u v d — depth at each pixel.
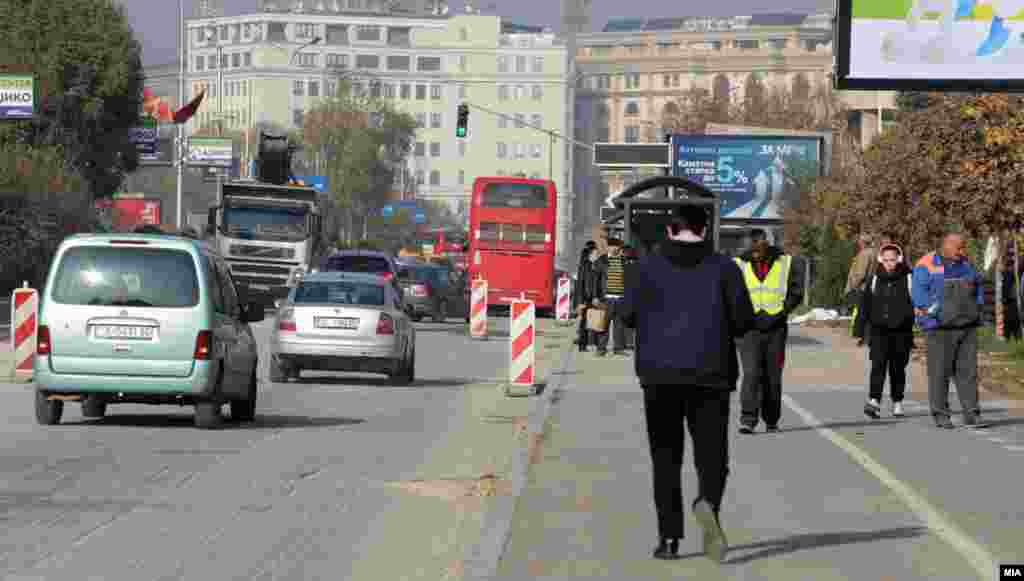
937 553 16.06
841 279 86.81
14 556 15.70
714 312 15.44
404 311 42.91
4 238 77.19
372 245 133.25
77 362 27.61
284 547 16.47
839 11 44.50
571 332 72.94
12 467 22.42
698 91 166.50
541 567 15.20
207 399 28.08
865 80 44.62
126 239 27.94
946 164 56.25
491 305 91.62
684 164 105.38
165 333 27.62
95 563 15.38
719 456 15.44
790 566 15.27
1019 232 53.06
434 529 17.80
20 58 103.62
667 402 15.54
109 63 105.75
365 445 26.53
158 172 189.00
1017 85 44.41
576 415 31.92
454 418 32.25
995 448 26.28
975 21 44.44
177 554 15.95
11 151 83.44
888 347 31.75
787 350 57.41
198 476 21.84
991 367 46.75
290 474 22.31
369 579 14.82
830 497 20.19
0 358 47.06
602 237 62.59
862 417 32.22
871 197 73.06
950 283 30.05
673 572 14.93
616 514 18.58
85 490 20.27
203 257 28.31
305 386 41.03
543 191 90.00
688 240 15.56
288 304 41.56
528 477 21.97
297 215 80.31
